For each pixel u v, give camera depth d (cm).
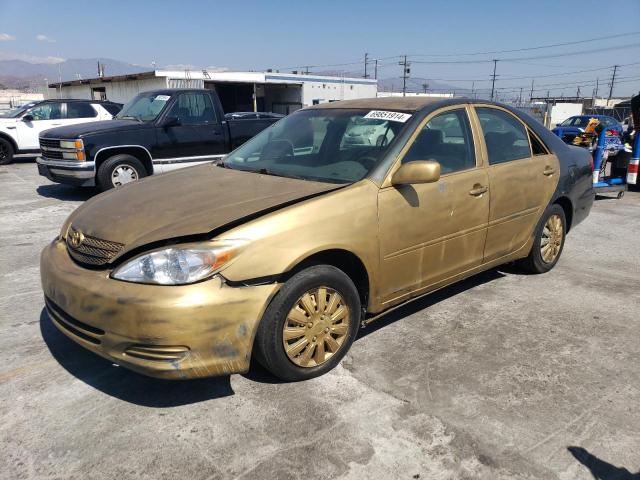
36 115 1495
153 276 266
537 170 459
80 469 247
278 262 283
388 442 266
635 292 475
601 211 845
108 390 311
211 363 271
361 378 323
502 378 326
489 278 507
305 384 316
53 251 328
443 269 386
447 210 372
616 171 969
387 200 335
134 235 291
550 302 448
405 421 282
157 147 877
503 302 447
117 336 267
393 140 358
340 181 345
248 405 295
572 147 529
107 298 267
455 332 389
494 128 434
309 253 294
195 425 278
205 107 924
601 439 270
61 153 856
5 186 1049
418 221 353
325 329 318
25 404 296
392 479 242
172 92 902
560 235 514
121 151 871
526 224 460
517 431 275
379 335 382
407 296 368
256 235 280
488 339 379
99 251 294
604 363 347
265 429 275
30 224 720
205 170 410
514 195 432
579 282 499
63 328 302
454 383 320
